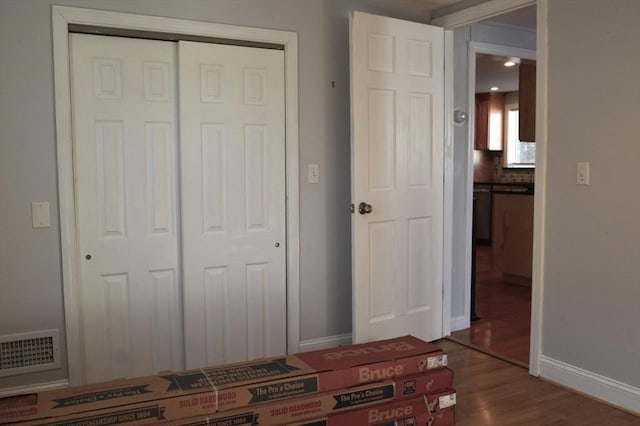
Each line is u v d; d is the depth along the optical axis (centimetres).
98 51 277
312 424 187
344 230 352
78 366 278
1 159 258
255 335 325
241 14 308
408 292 361
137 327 295
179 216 301
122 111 284
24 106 261
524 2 318
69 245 272
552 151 300
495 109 865
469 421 258
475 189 839
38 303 269
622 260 269
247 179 316
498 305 477
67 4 265
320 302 346
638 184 261
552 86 298
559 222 298
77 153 276
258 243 322
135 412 167
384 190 343
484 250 780
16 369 267
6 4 254
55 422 160
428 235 370
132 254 291
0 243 260
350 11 323
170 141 297
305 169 335
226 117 308
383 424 200
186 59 295
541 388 296
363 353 215
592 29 278
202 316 307
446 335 389
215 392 177
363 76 328
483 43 405
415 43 354
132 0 280
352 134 326
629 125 264
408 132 353
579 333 290
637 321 264
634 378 266
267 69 319
